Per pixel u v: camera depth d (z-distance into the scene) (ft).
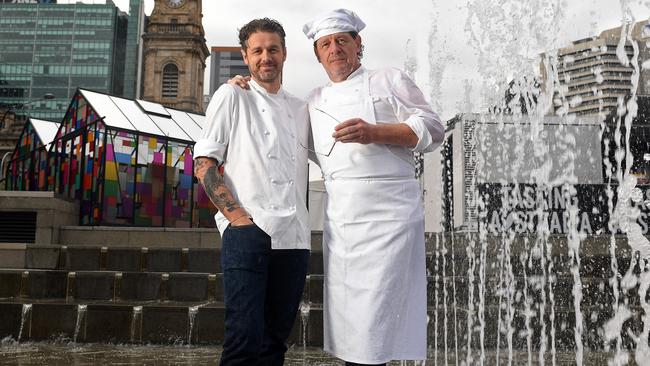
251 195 6.18
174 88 193.88
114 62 408.26
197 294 17.56
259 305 5.96
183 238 25.88
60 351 13.69
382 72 6.93
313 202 33.68
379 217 6.40
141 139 35.04
